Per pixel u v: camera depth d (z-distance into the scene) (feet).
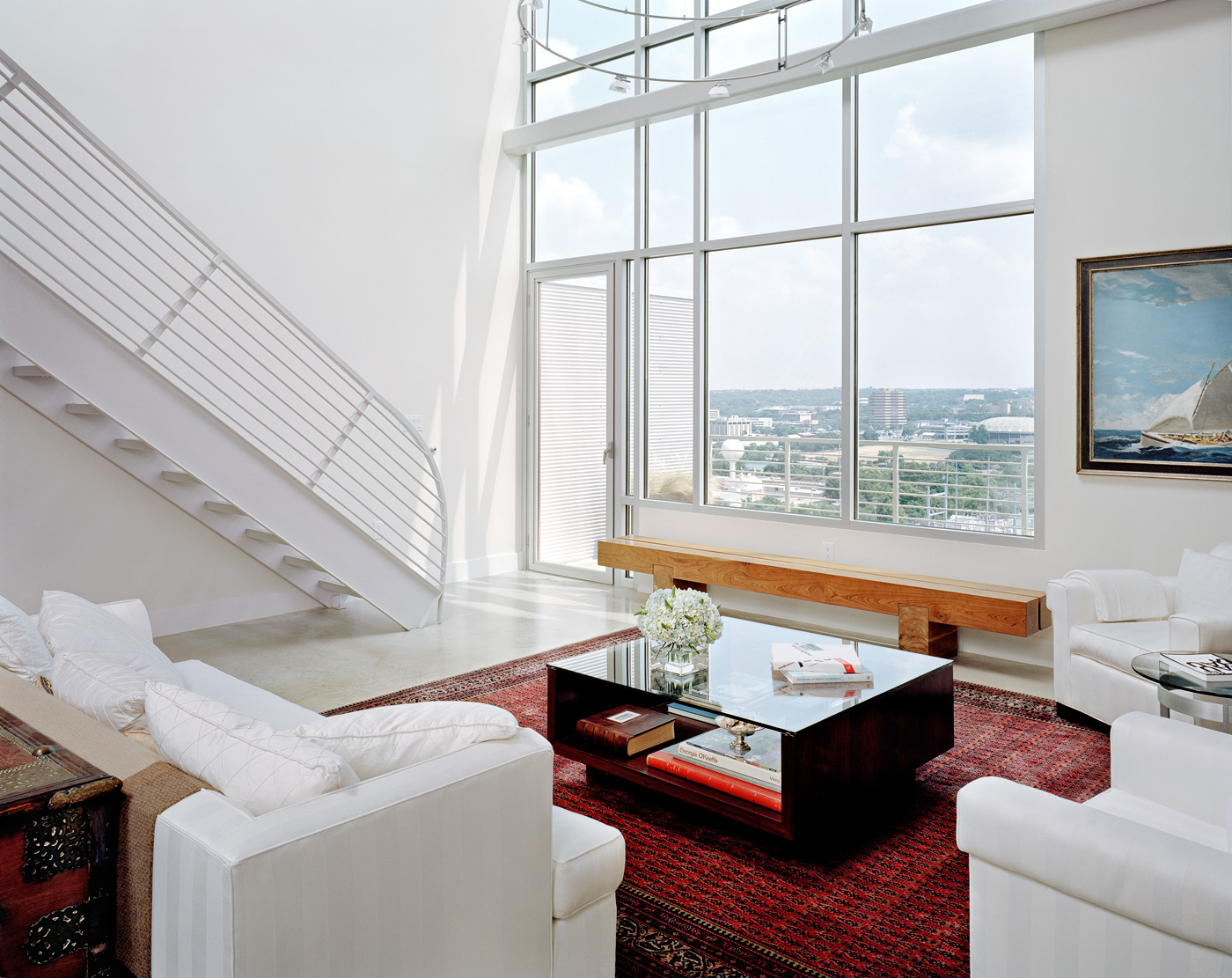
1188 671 9.50
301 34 18.67
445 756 5.96
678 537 20.66
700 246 19.67
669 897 8.36
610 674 10.60
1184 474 13.83
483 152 22.31
